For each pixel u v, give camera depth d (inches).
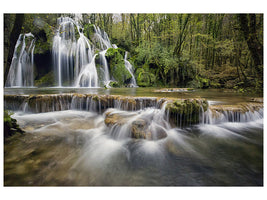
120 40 760.3
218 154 104.0
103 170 85.7
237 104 183.5
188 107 145.3
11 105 208.8
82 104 213.8
